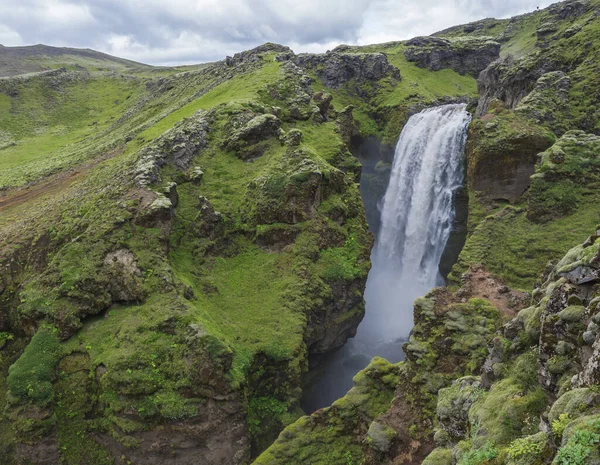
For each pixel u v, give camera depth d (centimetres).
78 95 11512
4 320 3006
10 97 10588
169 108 6906
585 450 680
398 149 5784
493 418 1035
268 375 2789
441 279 4553
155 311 2661
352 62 8219
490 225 3625
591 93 4219
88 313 2728
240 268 3319
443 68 9706
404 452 1659
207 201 3503
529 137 3772
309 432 2047
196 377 2383
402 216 5434
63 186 4578
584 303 1021
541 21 10606
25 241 3294
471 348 1728
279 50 8169
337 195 3809
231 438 2398
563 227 3309
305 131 4769
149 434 2328
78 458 2405
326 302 3250
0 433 2452
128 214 3084
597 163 3481
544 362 1054
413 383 1791
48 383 2491
